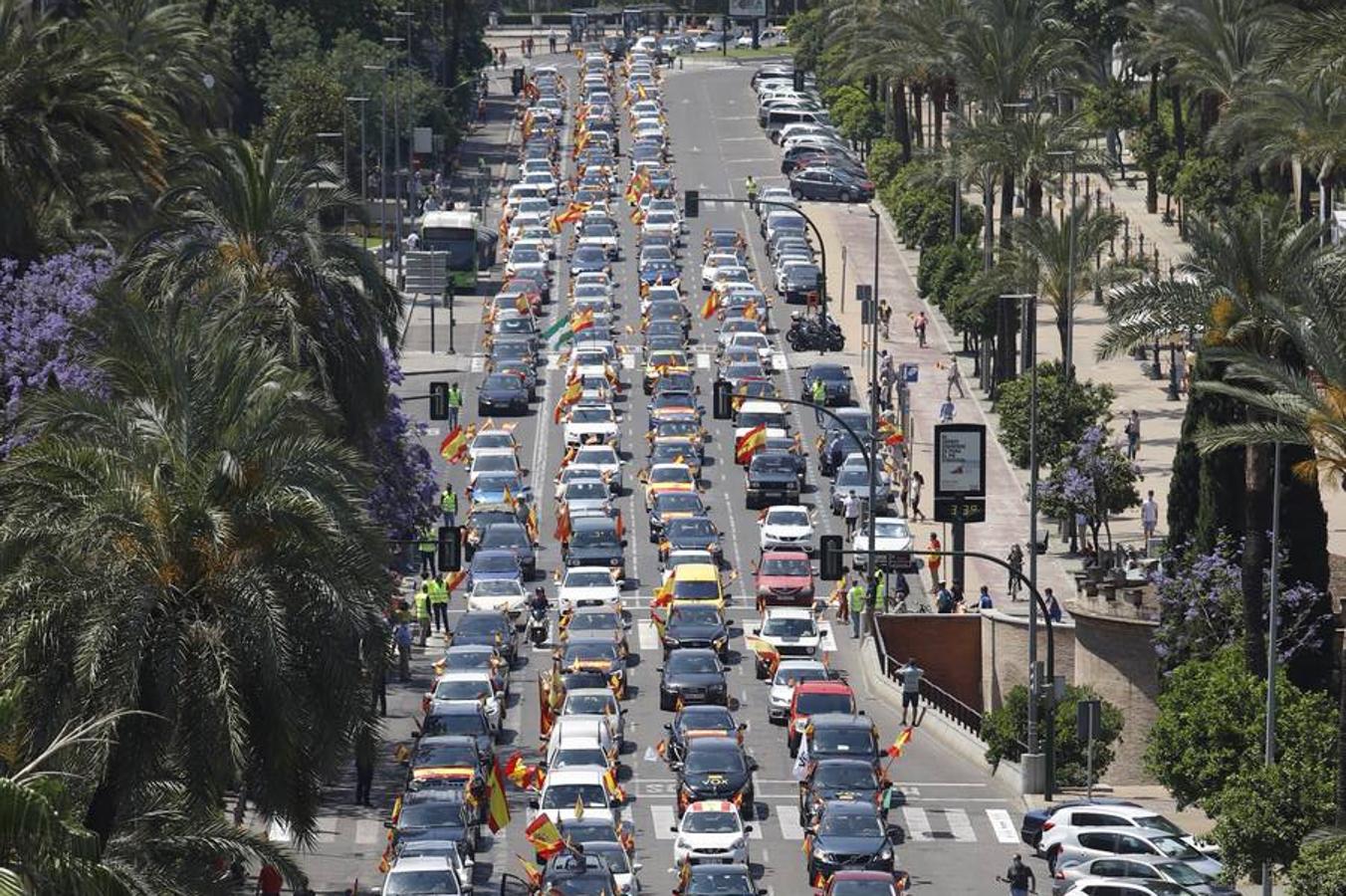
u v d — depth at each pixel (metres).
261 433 119.81
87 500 117.12
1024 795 172.00
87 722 113.75
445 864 140.62
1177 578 185.62
